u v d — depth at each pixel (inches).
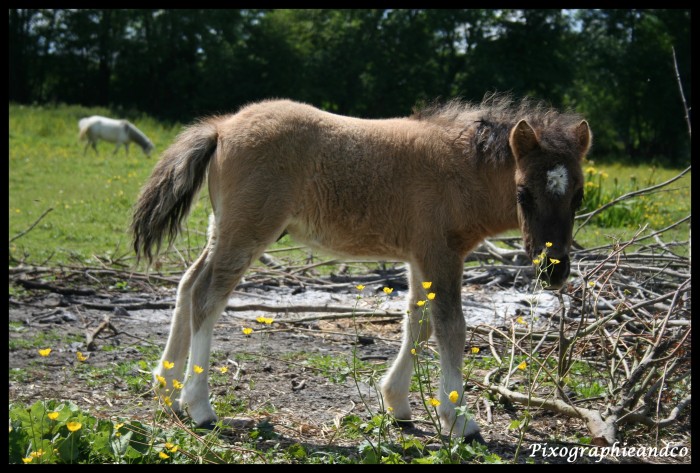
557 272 170.7
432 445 173.3
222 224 184.2
